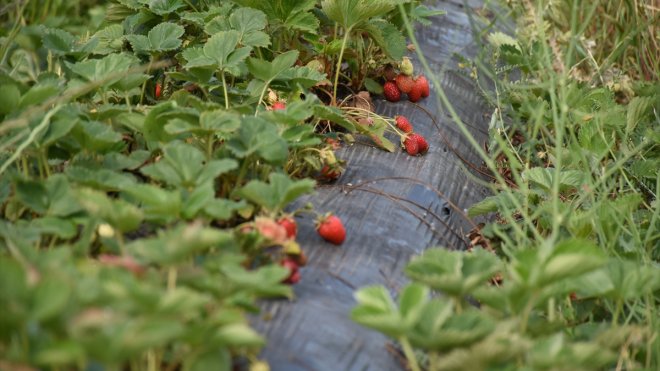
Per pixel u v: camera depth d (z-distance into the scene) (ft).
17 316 4.12
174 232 4.77
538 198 6.19
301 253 5.31
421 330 4.74
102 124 5.47
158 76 6.55
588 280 5.07
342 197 6.00
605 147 6.42
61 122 5.38
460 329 4.80
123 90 5.97
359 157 6.45
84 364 4.37
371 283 5.45
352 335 5.09
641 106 6.53
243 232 5.22
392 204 6.02
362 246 5.65
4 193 5.35
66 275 4.50
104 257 4.83
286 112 5.71
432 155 6.63
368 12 6.59
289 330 5.05
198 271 4.66
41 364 4.42
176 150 5.26
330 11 6.61
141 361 4.67
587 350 4.64
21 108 5.45
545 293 4.95
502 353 4.57
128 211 4.86
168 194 5.02
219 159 5.57
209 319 4.58
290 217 5.37
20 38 6.40
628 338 5.16
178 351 4.66
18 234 4.99
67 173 5.24
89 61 5.96
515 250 5.55
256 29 6.47
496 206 6.04
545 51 5.98
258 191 5.28
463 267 5.04
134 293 4.30
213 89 6.41
